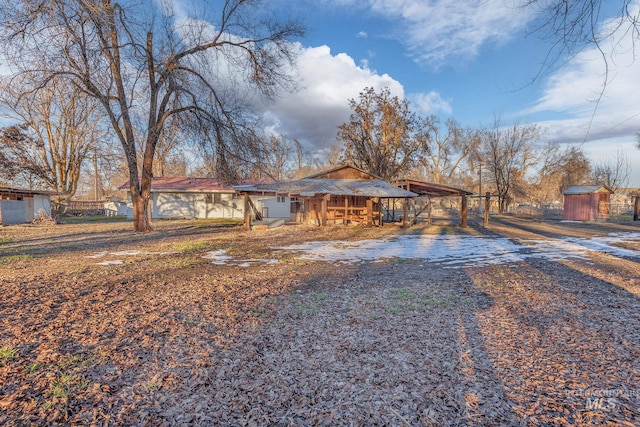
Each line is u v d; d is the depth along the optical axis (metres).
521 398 2.66
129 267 8.17
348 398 2.67
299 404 2.59
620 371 3.07
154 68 15.27
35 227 19.47
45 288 6.16
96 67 11.95
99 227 19.41
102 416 2.44
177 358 3.35
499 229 19.30
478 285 6.39
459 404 2.58
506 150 36.66
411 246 12.14
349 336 3.91
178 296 5.64
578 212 28.02
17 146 24.09
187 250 10.92
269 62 15.87
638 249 11.33
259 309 4.93
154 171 40.47
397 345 3.66
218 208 28.44
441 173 51.50
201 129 15.30
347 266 8.41
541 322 4.38
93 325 4.26
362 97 33.03
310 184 20.23
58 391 2.73
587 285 6.37
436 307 5.01
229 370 3.11
